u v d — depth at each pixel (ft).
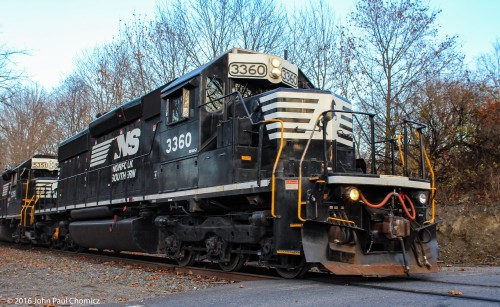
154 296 21.11
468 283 20.56
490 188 47.42
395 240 23.25
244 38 77.20
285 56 32.35
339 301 16.66
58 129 122.52
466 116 52.54
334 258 21.80
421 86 57.47
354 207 22.76
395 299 16.65
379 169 58.54
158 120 34.78
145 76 82.84
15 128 125.70
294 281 22.57
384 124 60.75
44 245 61.72
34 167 65.77
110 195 41.29
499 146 50.29
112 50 89.81
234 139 26.32
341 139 27.48
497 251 40.14
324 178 22.15
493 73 55.67
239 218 26.81
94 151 46.91
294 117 25.71
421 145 26.18
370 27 61.26
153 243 35.24
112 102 90.33
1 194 78.23
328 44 70.64
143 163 36.14
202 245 30.83
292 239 22.29
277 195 22.94
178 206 31.04
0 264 37.19
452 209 46.98
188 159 30.07
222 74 29.68
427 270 23.27
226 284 23.57
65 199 53.52
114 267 34.37
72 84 113.80
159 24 82.38
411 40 59.31
